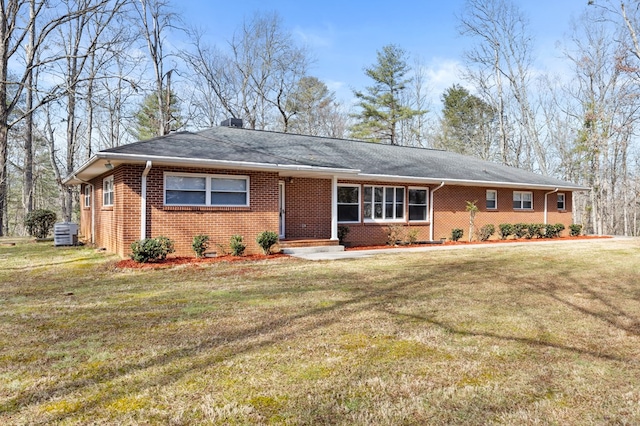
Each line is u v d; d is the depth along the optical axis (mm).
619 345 4098
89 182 14953
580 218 30297
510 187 17438
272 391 3039
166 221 10367
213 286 6996
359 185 14445
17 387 3111
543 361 3660
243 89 30016
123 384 3158
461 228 16625
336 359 3662
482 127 34406
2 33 17250
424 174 15195
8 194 32219
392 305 5633
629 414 2736
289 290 6648
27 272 8562
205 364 3547
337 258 10734
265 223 11641
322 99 35812
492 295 6332
